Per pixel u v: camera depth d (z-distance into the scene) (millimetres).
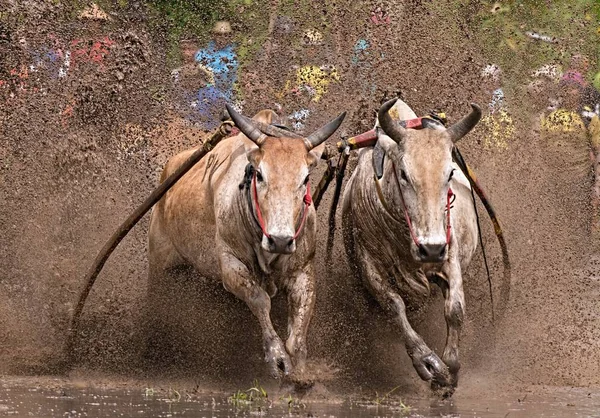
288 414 16297
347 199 20344
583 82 31500
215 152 20406
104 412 16109
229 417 15922
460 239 19344
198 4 29328
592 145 31328
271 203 17328
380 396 18344
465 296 21781
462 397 18438
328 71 26906
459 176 20125
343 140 19516
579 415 16891
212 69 28844
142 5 28578
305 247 18875
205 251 19969
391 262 19172
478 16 28641
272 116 19062
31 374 19844
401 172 17703
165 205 21219
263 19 29406
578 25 31594
